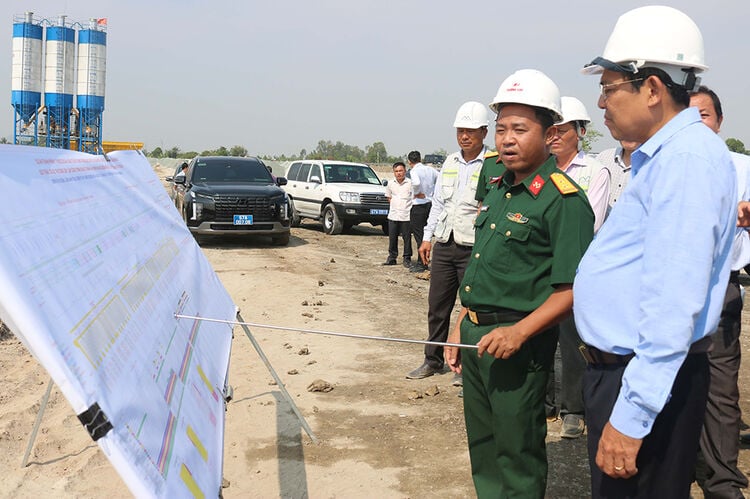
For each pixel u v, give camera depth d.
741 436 4.48
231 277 10.30
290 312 8.15
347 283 10.25
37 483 3.69
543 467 2.90
